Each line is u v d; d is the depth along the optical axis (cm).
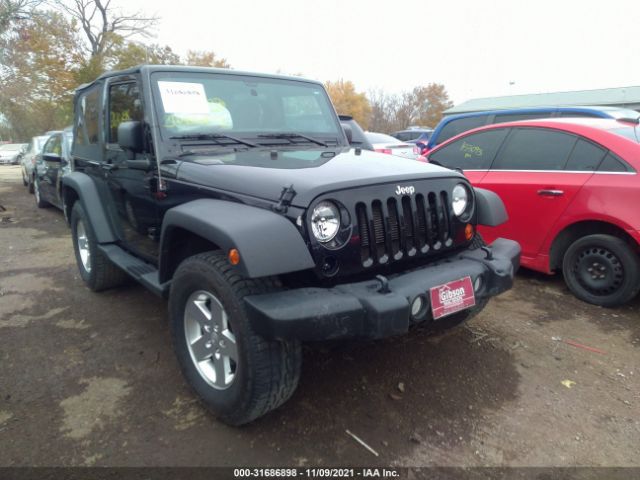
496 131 482
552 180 418
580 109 702
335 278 223
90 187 405
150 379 293
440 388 283
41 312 396
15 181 1572
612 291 389
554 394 279
